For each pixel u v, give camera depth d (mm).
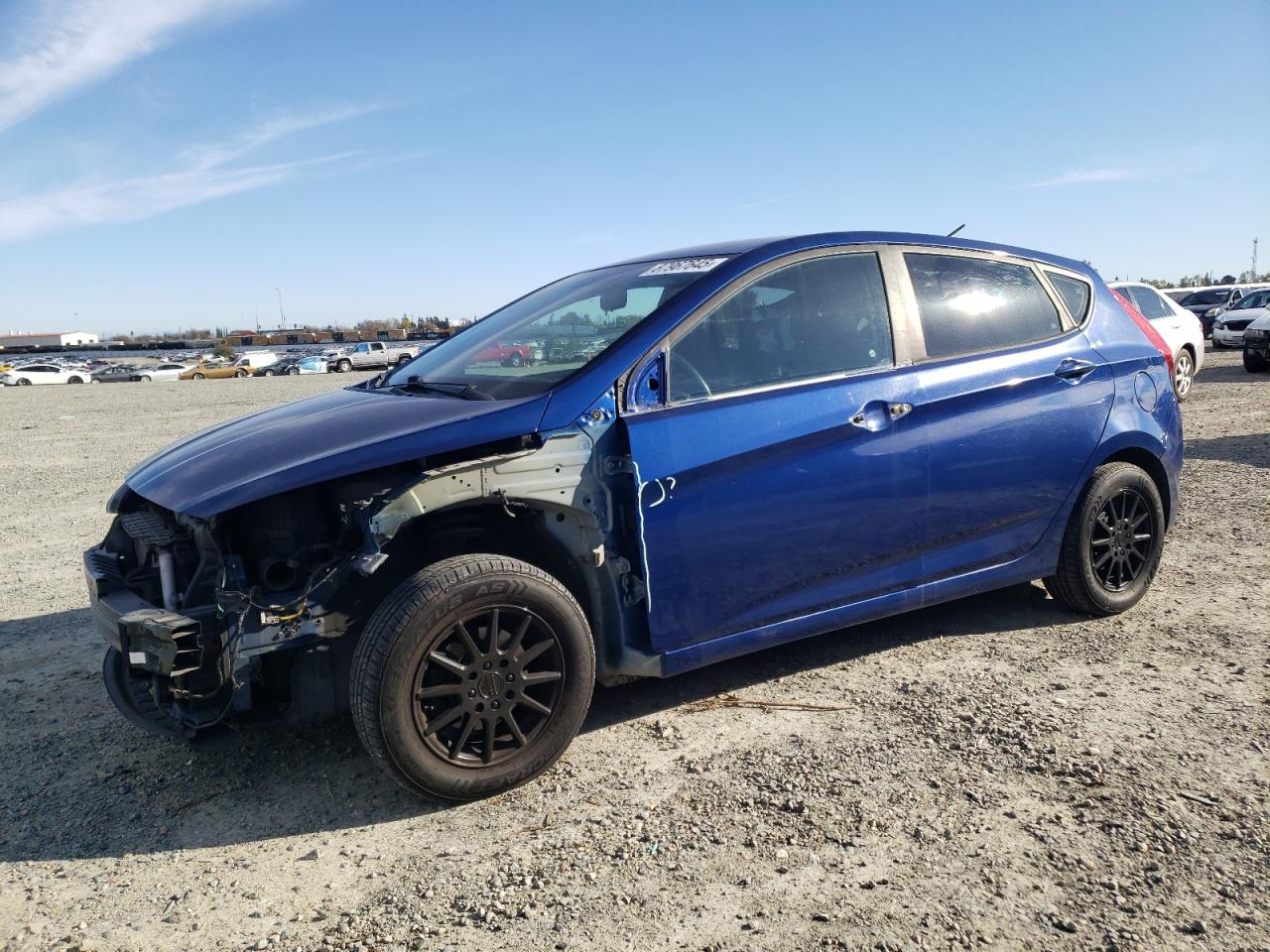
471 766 2873
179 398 27328
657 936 2244
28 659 4371
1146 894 2324
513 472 2932
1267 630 4113
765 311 3486
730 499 3246
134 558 3541
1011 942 2168
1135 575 4430
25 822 2914
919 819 2701
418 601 2721
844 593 3598
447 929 2307
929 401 3682
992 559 3990
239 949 2266
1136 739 3145
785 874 2469
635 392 3168
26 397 32219
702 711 3514
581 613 3037
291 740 3438
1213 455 8453
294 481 2807
